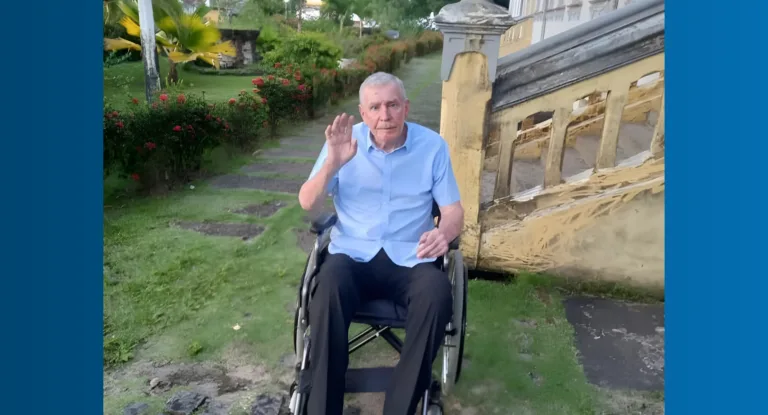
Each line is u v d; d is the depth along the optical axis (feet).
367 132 7.89
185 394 8.50
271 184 17.94
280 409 8.24
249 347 9.68
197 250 13.19
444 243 7.36
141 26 26.25
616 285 11.58
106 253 12.87
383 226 7.78
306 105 27.45
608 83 10.70
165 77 34.81
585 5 20.77
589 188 11.28
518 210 11.59
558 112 11.01
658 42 10.28
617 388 8.82
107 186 16.89
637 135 15.62
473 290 11.59
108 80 30.60
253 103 22.43
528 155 18.06
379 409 8.35
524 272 11.84
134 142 16.43
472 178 11.35
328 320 6.89
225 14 48.24
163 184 17.10
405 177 7.84
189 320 10.48
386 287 7.73
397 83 7.52
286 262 12.78
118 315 10.47
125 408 8.20
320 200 7.49
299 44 32.71
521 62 10.74
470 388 8.75
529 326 10.48
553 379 8.97
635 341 10.07
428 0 61.36
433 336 6.91
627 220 11.21
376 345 9.89
